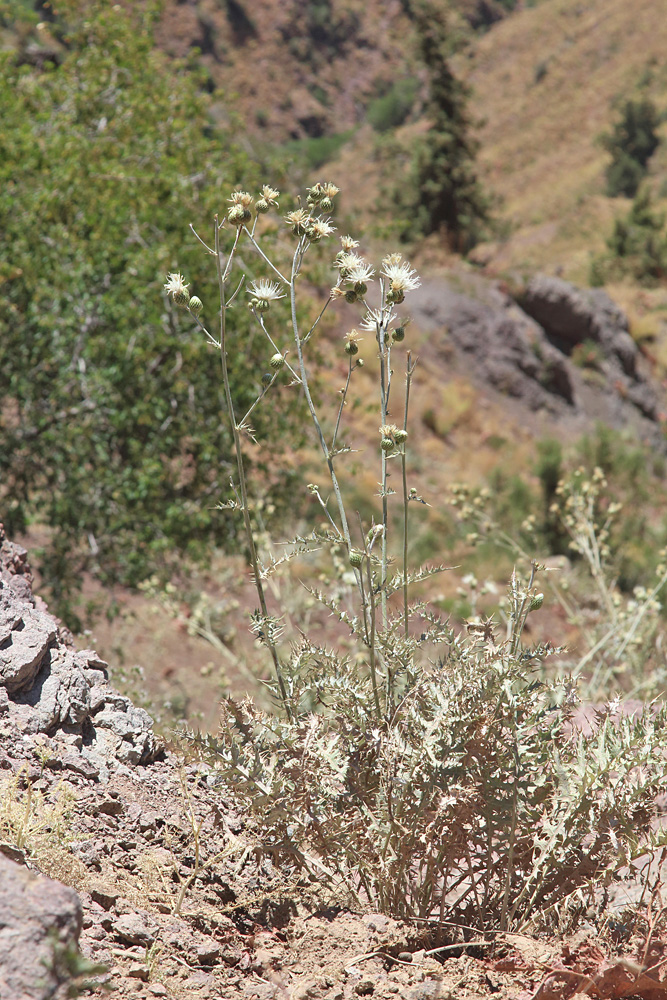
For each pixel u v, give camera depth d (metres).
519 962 1.86
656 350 23.20
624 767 2.04
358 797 2.13
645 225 34.94
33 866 1.86
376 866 2.11
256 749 2.13
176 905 1.98
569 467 13.84
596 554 6.45
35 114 8.25
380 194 30.61
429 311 19.45
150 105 8.27
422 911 2.10
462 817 2.03
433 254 22.89
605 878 2.03
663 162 83.62
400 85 133.62
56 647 2.65
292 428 7.39
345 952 1.94
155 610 6.12
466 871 2.10
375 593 2.23
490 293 20.55
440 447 15.80
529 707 2.14
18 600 2.68
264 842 2.12
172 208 7.52
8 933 1.36
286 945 1.97
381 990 1.78
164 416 7.00
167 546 6.48
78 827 2.11
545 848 2.04
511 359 19.45
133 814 2.28
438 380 17.95
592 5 120.38
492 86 117.44
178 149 8.25
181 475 7.82
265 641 2.26
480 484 14.27
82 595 7.95
